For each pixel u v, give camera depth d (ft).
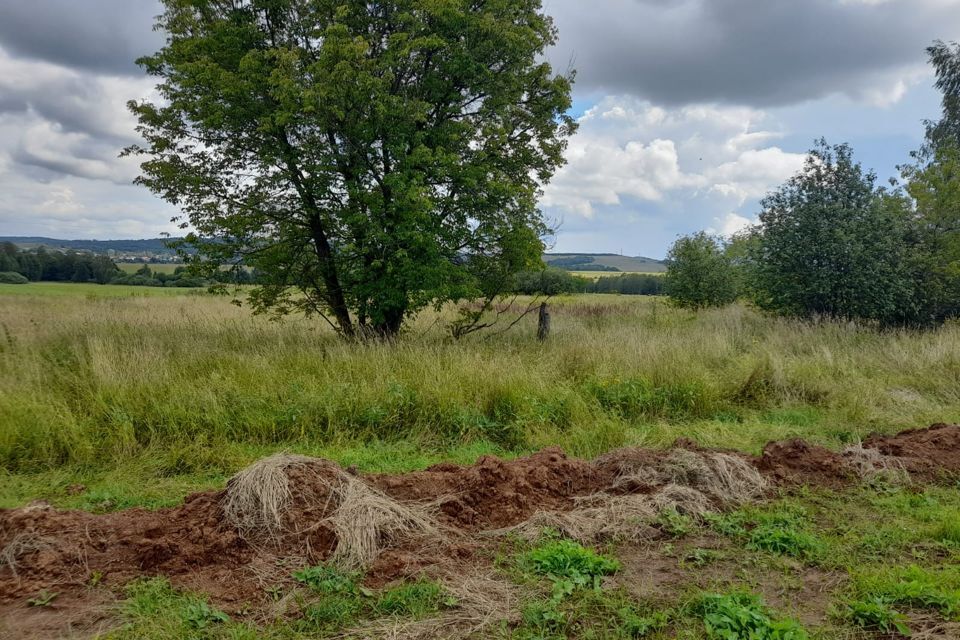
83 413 22.45
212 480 18.70
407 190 33.47
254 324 42.75
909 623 10.36
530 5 40.04
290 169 36.42
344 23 36.29
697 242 70.54
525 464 17.43
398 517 14.03
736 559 13.19
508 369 27.96
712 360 34.30
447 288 36.06
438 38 34.04
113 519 13.62
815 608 11.14
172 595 11.43
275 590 11.71
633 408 26.45
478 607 11.07
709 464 17.43
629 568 12.78
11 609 10.98
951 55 76.69
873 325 50.67
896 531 14.29
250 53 34.27
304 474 14.76
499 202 38.34
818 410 27.45
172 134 37.99
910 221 52.60
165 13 38.52
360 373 27.27
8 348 31.42
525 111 40.60
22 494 17.39
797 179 51.44
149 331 37.47
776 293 51.70
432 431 23.63
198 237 37.99
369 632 10.36
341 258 38.14
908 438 21.17
